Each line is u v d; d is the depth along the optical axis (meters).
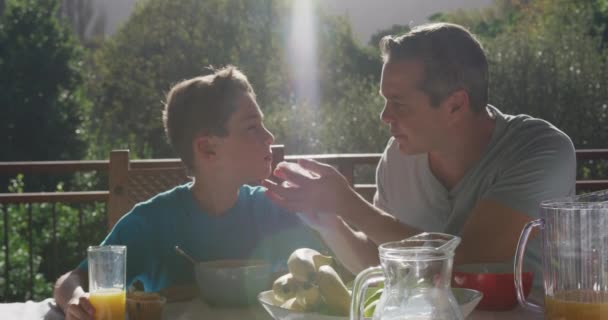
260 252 2.11
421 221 2.23
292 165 1.92
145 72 11.82
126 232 1.99
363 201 1.91
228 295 1.71
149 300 1.59
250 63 11.60
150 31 11.90
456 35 1.97
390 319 1.16
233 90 2.00
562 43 9.23
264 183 1.90
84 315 1.52
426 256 1.17
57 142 10.73
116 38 12.36
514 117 2.12
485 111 2.09
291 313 1.45
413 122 1.98
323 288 1.47
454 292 1.53
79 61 11.50
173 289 1.80
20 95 10.73
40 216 5.95
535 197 1.95
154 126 11.51
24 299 5.10
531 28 10.16
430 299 1.17
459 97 1.96
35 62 10.90
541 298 1.76
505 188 1.96
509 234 1.93
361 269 1.95
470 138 2.05
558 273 1.33
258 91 11.38
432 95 1.95
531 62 8.75
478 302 1.51
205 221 2.05
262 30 11.79
